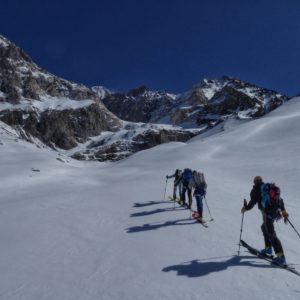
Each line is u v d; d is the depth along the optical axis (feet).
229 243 36.06
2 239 41.73
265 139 177.17
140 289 26.32
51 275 30.01
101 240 38.73
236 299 24.52
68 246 37.27
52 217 51.39
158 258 32.19
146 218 47.67
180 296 25.05
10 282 29.22
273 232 30.42
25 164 146.92
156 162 161.48
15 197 86.28
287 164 114.62
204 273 28.60
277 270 29.12
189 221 45.16
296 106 336.08
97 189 81.66
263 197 30.99
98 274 29.55
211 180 93.35
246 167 119.34
